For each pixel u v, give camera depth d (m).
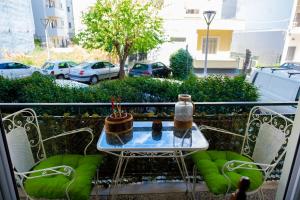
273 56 8.94
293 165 1.21
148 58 10.40
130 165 1.87
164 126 1.61
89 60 9.48
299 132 1.18
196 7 10.33
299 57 8.32
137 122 1.69
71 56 10.07
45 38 11.55
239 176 1.36
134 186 1.87
